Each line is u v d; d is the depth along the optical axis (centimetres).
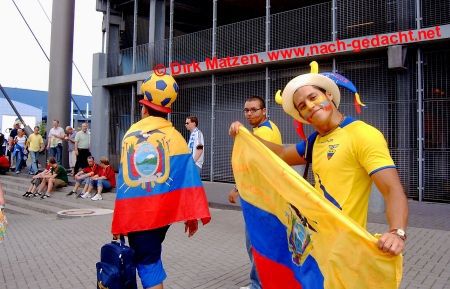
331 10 1310
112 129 1922
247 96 1474
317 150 246
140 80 1739
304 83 243
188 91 1642
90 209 1157
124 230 333
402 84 1134
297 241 244
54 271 572
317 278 227
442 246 647
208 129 1570
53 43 1894
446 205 1011
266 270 267
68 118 1909
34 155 1706
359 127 229
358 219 229
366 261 200
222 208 1044
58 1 1888
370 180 230
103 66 1939
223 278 522
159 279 342
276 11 1838
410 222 813
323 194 239
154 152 345
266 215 269
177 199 348
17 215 1185
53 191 1422
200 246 686
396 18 1166
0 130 3366
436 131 1074
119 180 344
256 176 274
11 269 584
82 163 1595
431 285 477
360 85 1215
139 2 1895
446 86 1072
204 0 1862
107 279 307
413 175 1102
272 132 402
